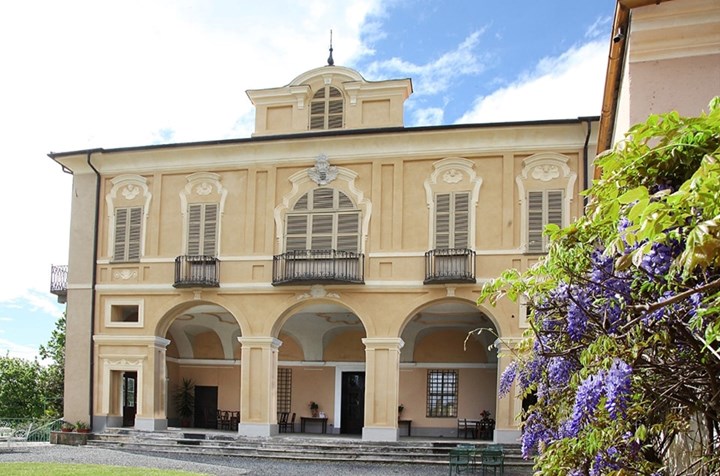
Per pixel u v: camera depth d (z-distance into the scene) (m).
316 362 24.64
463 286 18.42
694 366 3.81
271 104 21.09
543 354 4.95
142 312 20.44
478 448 15.45
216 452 18.19
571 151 18.41
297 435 21.98
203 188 20.48
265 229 19.94
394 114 20.20
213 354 25.17
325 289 19.25
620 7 6.92
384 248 19.11
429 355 23.67
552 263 4.50
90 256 20.97
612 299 4.02
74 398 20.56
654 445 4.22
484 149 18.83
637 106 6.88
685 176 3.84
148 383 20.17
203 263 19.97
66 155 21.06
